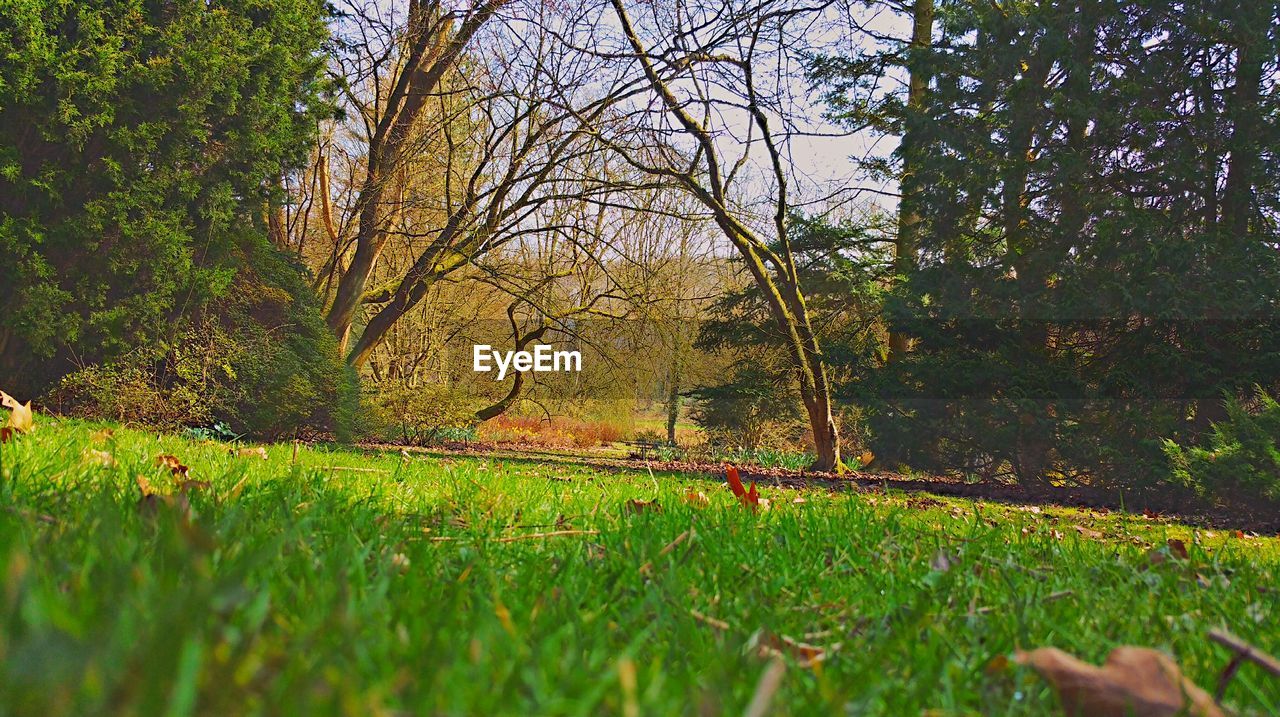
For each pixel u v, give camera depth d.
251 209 12.09
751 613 1.81
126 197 10.36
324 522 2.38
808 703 1.11
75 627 0.80
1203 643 1.86
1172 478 11.42
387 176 16.02
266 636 1.02
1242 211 13.30
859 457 21.09
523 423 31.47
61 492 2.28
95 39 10.17
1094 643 1.80
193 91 10.80
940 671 1.40
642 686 1.07
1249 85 13.40
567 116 14.74
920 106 16.17
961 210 15.31
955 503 9.35
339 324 16.52
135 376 10.67
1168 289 12.56
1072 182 13.95
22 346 10.43
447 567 2.04
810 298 19.53
